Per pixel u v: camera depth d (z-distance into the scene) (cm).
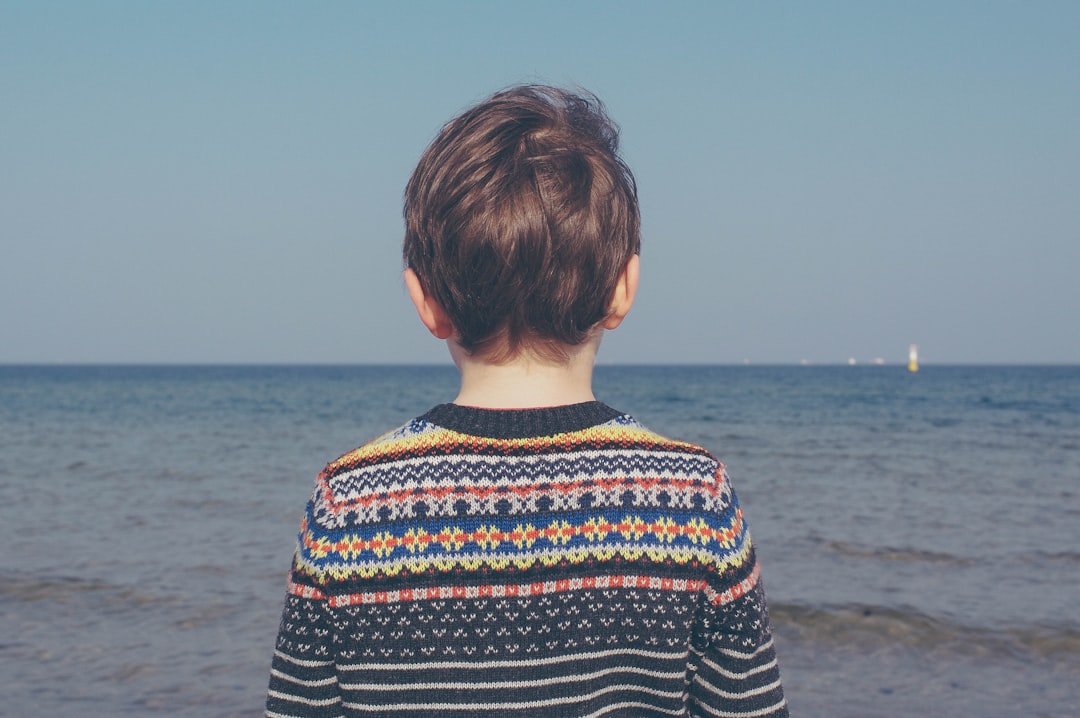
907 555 830
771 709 105
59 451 1925
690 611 101
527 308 100
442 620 99
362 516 101
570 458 102
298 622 103
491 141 104
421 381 8694
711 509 103
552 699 99
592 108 114
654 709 103
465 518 100
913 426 2673
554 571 99
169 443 2147
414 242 106
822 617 618
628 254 106
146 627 596
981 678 509
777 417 3142
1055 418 3014
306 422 2991
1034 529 970
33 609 639
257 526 991
